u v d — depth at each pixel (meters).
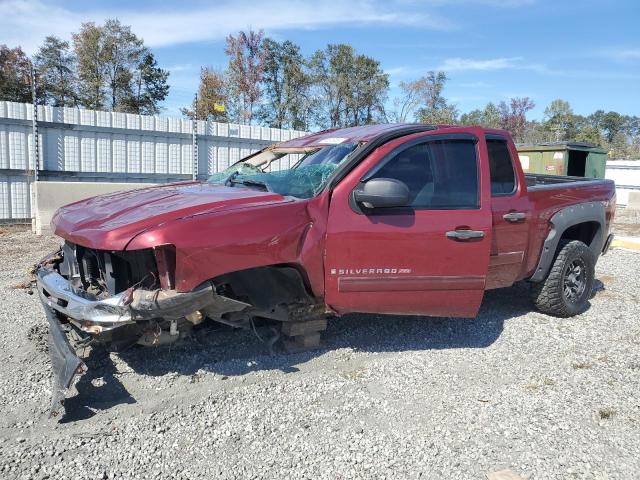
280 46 40.84
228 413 3.40
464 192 4.34
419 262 4.10
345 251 3.91
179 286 3.34
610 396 3.75
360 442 3.12
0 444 3.00
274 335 4.43
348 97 42.12
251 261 3.53
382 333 4.91
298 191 4.04
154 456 2.93
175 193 4.15
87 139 12.88
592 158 15.55
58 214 4.36
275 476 2.79
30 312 5.21
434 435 3.21
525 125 51.69
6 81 34.81
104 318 3.28
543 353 4.55
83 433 3.12
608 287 6.91
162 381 3.79
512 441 3.16
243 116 40.12
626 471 2.89
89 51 37.47
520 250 4.91
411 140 4.25
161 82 41.09
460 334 4.96
